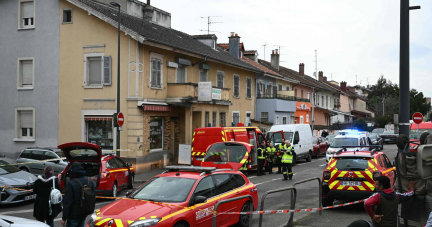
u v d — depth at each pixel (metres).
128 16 27.81
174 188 8.35
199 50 28.55
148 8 31.92
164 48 23.20
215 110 29.59
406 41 13.63
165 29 31.41
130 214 7.36
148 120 22.88
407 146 10.71
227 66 32.03
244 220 9.58
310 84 51.19
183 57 26.00
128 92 22.08
